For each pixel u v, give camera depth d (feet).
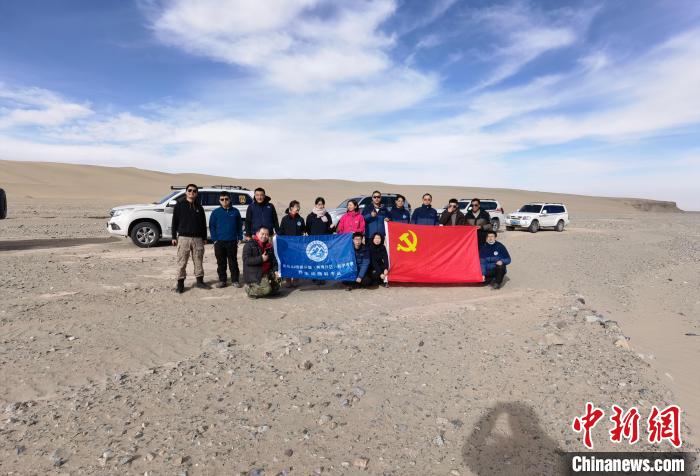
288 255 29.58
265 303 25.80
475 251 31.73
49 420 12.48
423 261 31.45
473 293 29.63
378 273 30.83
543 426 12.73
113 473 10.19
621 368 16.74
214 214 28.71
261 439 11.73
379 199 32.37
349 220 31.76
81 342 18.57
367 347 18.51
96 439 11.57
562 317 22.66
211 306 24.72
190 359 17.12
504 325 21.79
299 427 12.36
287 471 10.41
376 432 12.21
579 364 16.97
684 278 39.32
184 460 10.71
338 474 10.37
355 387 14.78
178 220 27.25
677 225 140.67
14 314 22.04
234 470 10.43
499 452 11.46
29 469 10.34
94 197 169.78
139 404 13.48
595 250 57.72
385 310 24.72
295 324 21.77
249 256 26.45
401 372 16.12
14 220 80.02
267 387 14.76
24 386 14.57
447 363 16.99
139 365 16.53
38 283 29.32
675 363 18.30
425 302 26.84
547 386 15.14
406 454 11.25
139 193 212.43
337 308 25.04
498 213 86.99
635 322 25.05
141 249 47.16
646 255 54.75
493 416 13.20
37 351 17.46
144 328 20.58
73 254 42.91
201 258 28.48
